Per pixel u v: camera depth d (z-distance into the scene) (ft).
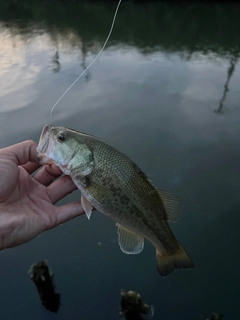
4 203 0.94
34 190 1.02
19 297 1.39
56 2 9.25
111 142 2.39
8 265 1.51
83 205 0.96
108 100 3.12
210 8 8.09
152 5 8.46
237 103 3.08
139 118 2.75
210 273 1.51
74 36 5.79
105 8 8.34
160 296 1.42
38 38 5.63
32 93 3.29
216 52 4.88
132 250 0.94
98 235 1.65
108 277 1.48
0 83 3.59
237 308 1.37
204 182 2.00
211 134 2.52
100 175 0.92
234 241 1.63
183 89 3.42
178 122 2.70
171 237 0.96
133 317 1.34
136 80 3.69
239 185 1.97
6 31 6.18
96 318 1.32
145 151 2.28
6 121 2.68
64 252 1.57
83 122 2.68
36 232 0.95
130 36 5.85
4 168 0.92
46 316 1.32
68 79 3.72
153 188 0.95
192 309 1.37
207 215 1.77
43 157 1.00
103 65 4.26
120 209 0.93
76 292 1.42
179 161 2.19
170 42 5.47
